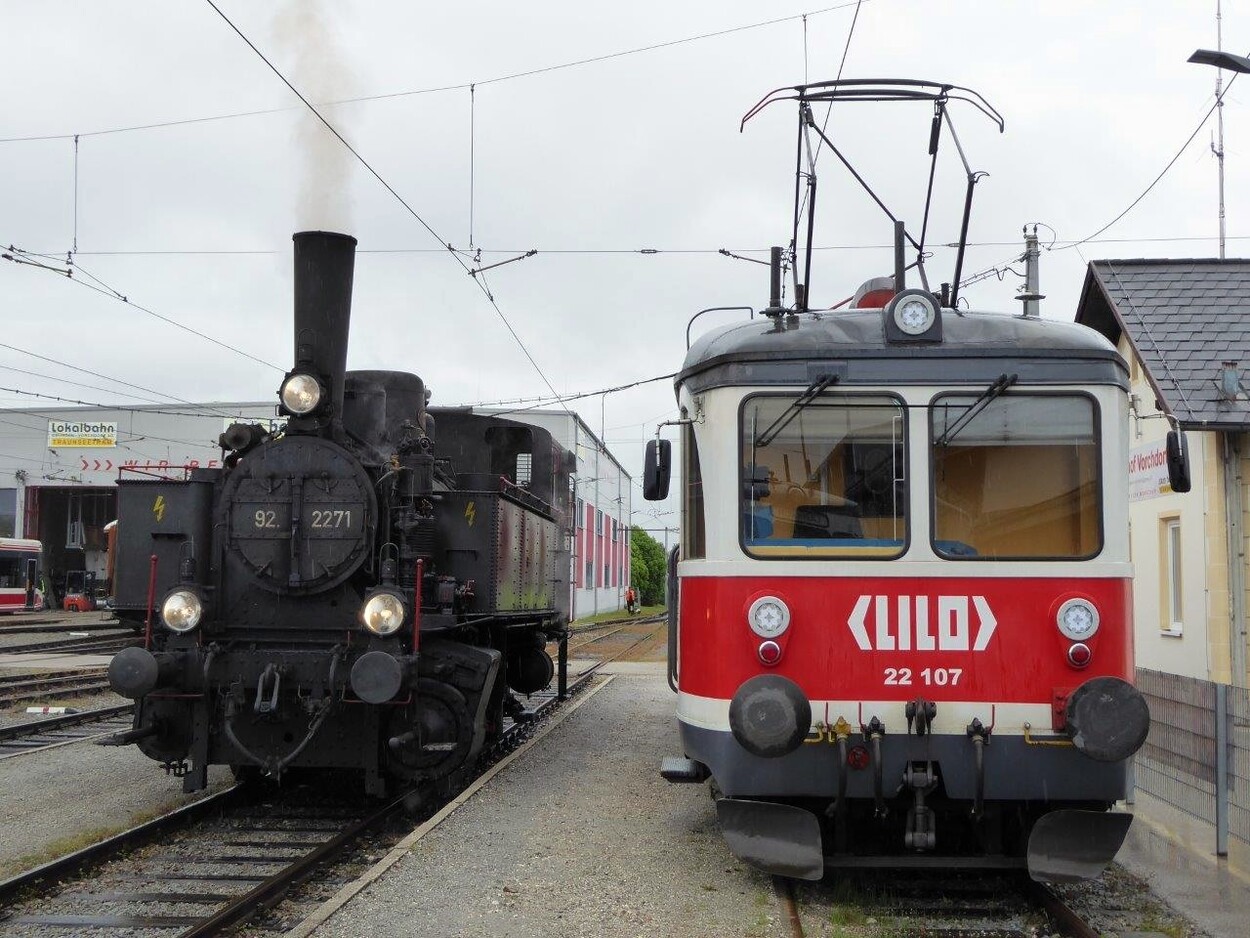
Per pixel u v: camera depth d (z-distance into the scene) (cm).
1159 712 914
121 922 617
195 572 877
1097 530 656
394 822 887
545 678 1360
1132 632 662
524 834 808
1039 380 662
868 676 649
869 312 707
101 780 1014
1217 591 1459
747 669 656
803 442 671
